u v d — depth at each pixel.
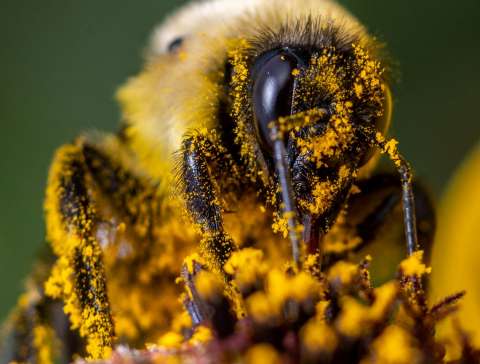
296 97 0.05
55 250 0.05
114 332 0.05
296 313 0.05
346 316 0.05
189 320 0.05
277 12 0.05
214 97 0.05
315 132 0.05
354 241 0.05
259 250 0.05
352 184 0.05
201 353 0.05
